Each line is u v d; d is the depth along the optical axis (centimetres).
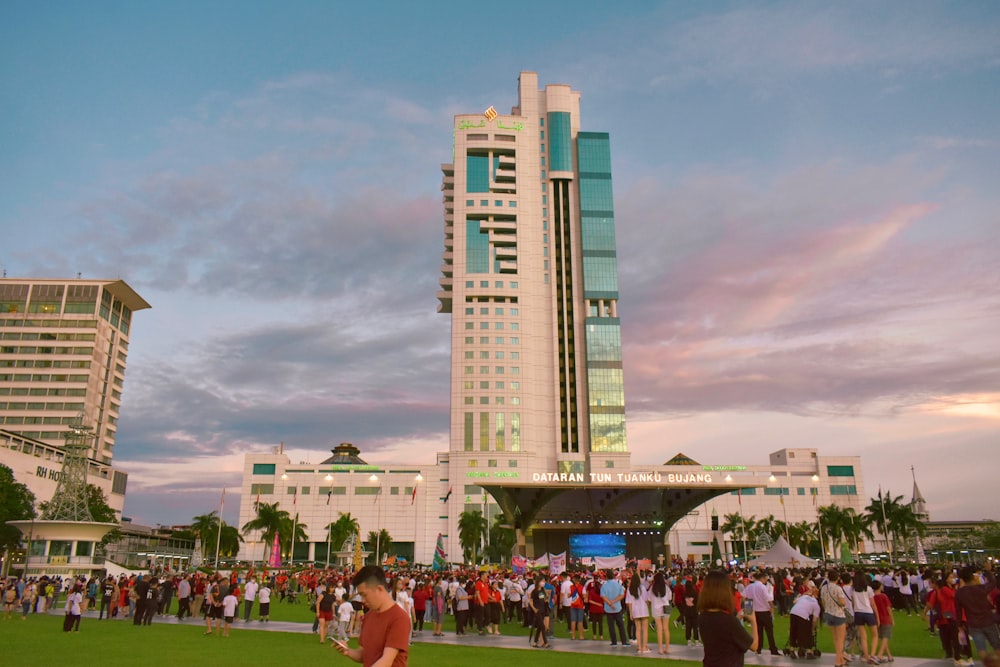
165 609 4316
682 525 18162
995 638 1536
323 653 2414
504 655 2316
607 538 8069
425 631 3316
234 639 2925
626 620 3900
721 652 798
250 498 17700
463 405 17762
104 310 18612
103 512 12162
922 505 18112
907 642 2516
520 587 3712
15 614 4550
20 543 9144
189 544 19938
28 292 18112
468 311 18425
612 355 19000
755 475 18725
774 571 4350
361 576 712
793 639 2133
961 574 1602
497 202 19275
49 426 17150
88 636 3025
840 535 15788
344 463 19112
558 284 19750
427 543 17375
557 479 8281
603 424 18525
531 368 18325
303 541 17312
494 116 19925
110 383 18725
